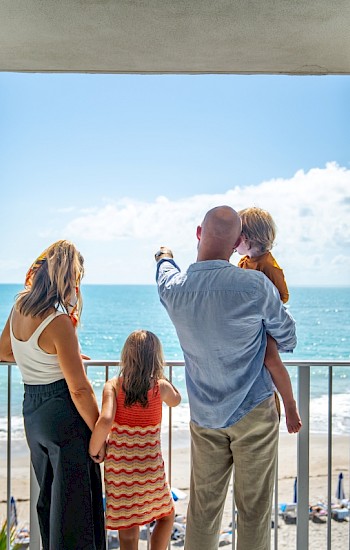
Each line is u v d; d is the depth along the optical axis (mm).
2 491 10508
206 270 2623
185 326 2646
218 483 2770
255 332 2588
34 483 3070
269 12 3471
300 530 3102
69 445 2660
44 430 2674
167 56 4098
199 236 2760
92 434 2717
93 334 27312
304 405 3082
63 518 2637
